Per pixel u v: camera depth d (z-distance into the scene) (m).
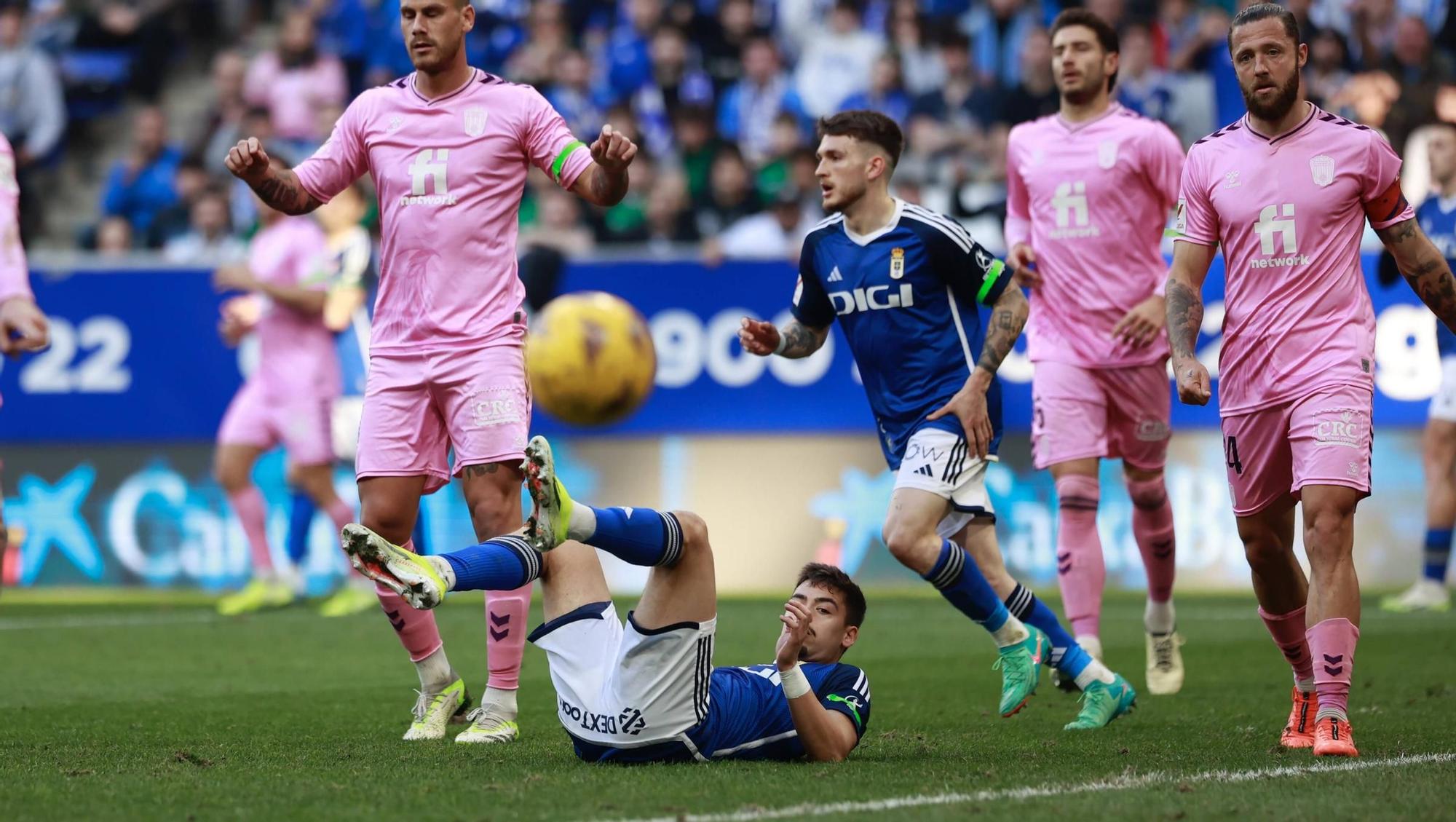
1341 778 16.20
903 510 20.08
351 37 61.91
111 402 45.56
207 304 45.47
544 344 23.27
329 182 20.23
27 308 17.50
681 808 14.21
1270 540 19.47
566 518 15.32
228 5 68.12
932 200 54.06
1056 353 26.31
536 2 59.47
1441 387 38.09
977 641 32.88
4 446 45.75
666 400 44.34
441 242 19.67
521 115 19.84
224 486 40.66
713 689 16.89
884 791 15.21
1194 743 19.47
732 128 58.56
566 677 16.86
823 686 17.38
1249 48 18.62
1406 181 51.59
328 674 28.20
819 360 43.91
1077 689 21.83
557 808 14.24
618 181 19.11
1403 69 54.19
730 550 44.09
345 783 15.88
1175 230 19.95
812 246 21.30
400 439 19.89
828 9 60.81
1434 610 37.88
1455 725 20.69
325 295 39.25
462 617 38.12
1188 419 43.19
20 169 62.38
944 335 20.72
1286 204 18.61
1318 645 18.17
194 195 56.91
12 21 63.44
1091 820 13.83
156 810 14.41
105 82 65.56
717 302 44.31
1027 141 26.92
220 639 33.94
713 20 59.50
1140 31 52.62
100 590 45.50
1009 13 57.97
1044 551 43.22
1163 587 25.48
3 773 16.75
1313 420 18.39
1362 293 18.73
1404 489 43.28
